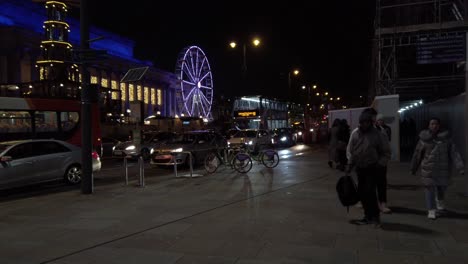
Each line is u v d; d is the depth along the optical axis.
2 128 16.84
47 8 55.50
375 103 16.94
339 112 21.75
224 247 6.03
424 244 5.90
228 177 13.64
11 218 8.20
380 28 18.47
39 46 63.00
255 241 6.27
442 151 7.23
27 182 12.20
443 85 21.69
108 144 30.25
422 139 7.39
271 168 15.91
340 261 5.30
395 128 16.19
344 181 7.18
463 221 7.12
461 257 5.34
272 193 10.36
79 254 5.90
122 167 19.59
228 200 9.55
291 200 9.38
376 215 6.91
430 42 17.83
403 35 18.31
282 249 5.85
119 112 43.62
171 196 10.30
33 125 17.80
